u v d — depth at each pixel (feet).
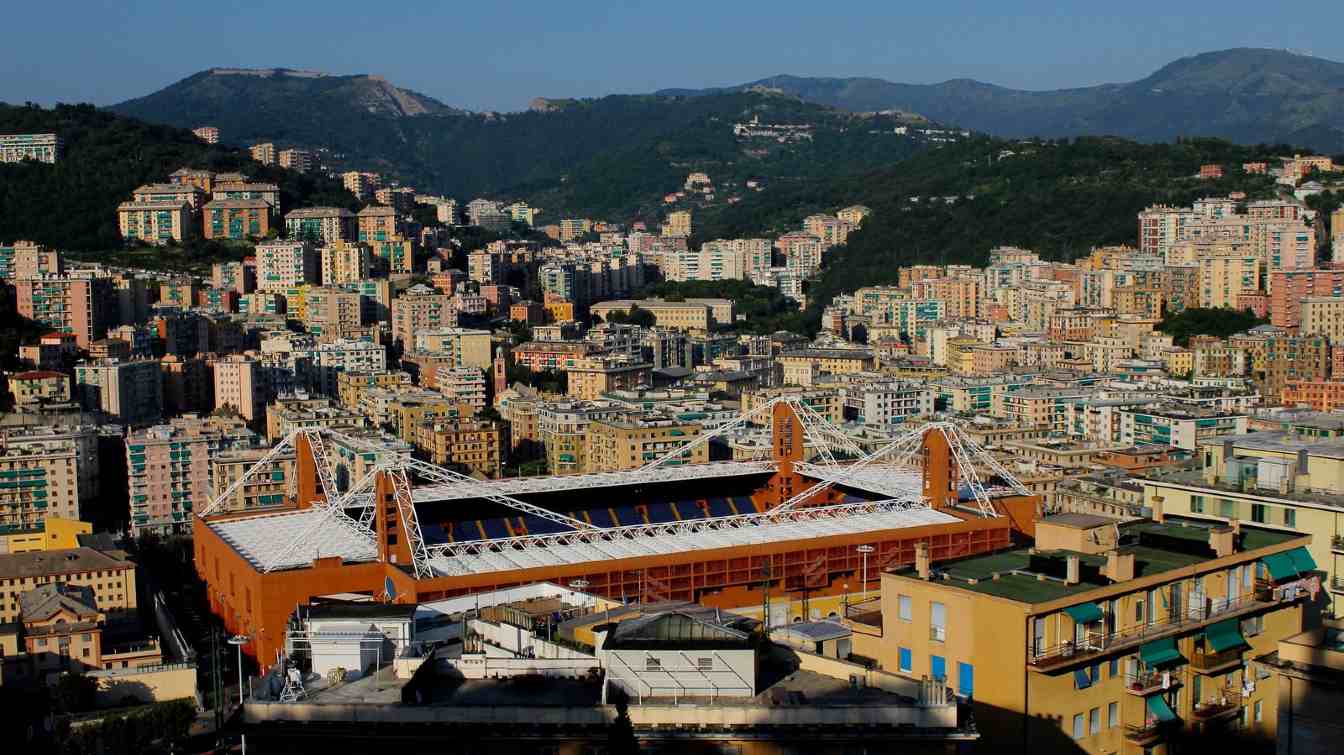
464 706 374.84
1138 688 461.37
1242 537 543.39
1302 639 416.05
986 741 447.01
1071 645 447.42
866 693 391.04
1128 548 517.55
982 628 449.48
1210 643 486.38
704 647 388.16
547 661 402.31
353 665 415.44
